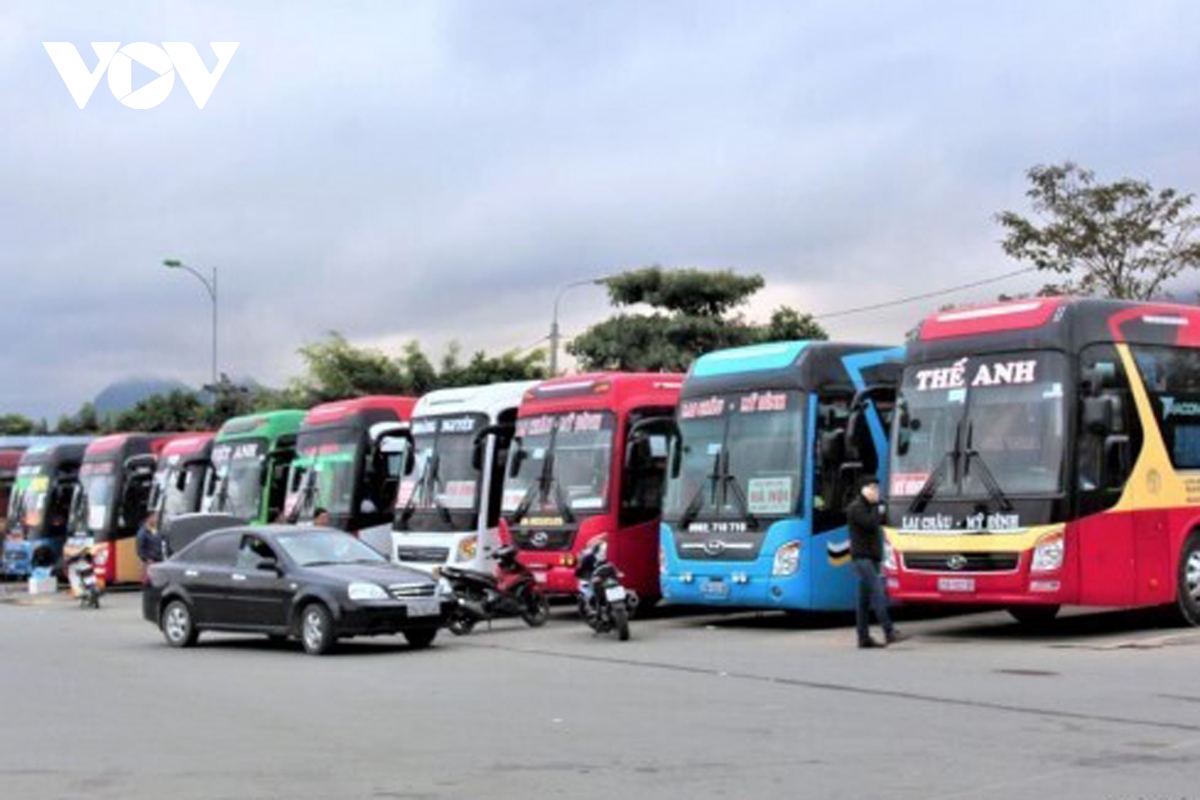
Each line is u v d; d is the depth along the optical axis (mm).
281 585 17375
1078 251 32062
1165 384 16234
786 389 18359
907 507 16141
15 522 39219
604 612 18125
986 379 15844
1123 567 15297
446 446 23234
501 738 10156
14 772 9281
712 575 18594
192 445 34281
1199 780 8016
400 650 17281
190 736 10672
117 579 34906
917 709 10906
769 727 10297
